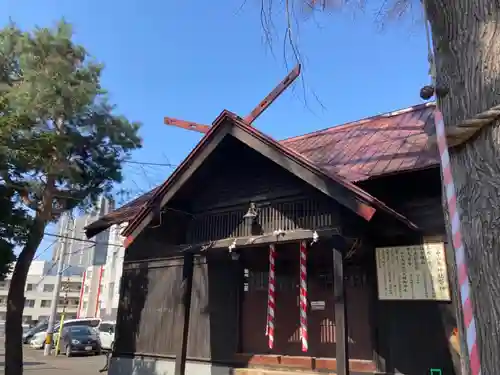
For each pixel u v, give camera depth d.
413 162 5.92
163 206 7.13
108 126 10.17
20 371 9.27
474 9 2.52
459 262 2.00
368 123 8.83
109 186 10.75
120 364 9.12
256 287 7.51
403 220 5.49
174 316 8.53
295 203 6.55
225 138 6.81
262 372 6.81
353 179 6.13
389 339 5.87
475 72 2.42
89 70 10.28
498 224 2.13
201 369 7.68
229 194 7.39
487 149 2.26
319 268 6.82
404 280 5.94
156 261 9.26
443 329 5.54
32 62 9.54
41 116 9.46
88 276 51.78
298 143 9.30
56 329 25.89
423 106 8.39
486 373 2.06
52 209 10.34
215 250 6.88
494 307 2.07
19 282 9.62
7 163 8.95
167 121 8.96
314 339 6.60
